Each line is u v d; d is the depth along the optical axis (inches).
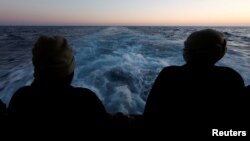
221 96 42.2
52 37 35.9
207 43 41.0
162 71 49.3
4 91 153.7
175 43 350.9
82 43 356.2
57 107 35.1
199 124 43.8
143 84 147.8
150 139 51.5
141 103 122.5
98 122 39.3
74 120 35.7
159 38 452.4
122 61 212.2
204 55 41.4
